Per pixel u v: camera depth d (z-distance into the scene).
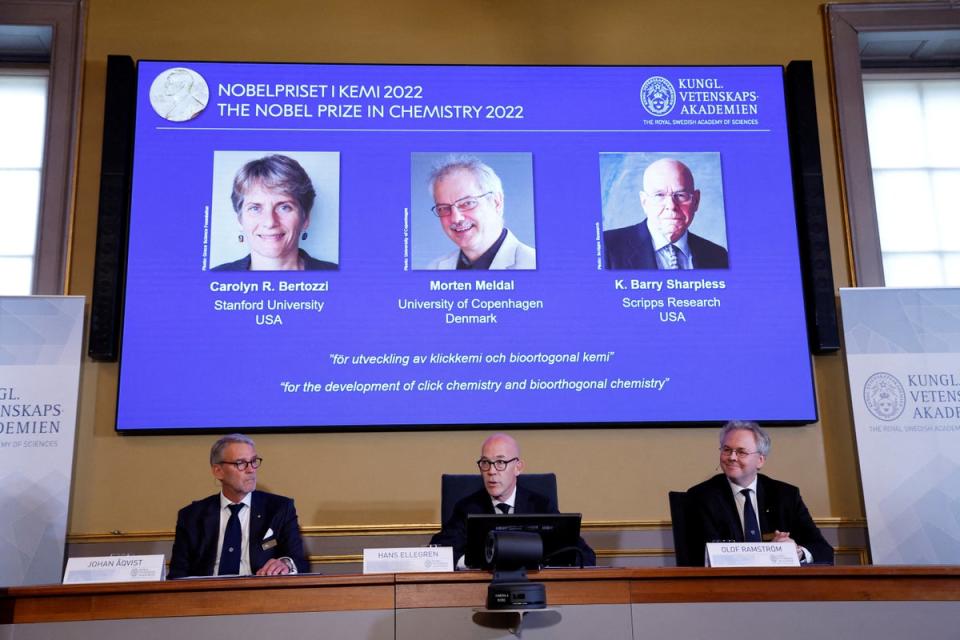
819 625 2.59
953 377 4.29
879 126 5.02
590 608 2.56
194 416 4.19
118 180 4.33
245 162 4.44
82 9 4.66
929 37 4.97
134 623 2.50
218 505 3.61
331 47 4.72
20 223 4.63
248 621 2.52
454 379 4.30
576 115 4.59
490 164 4.52
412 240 4.43
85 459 4.21
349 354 4.30
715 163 4.57
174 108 4.46
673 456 4.37
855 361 4.31
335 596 2.54
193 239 4.34
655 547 4.28
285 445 4.27
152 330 4.24
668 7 4.87
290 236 4.38
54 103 4.57
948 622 2.60
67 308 4.19
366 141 4.51
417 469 4.29
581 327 4.38
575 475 4.32
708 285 4.44
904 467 4.19
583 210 4.50
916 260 4.87
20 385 4.09
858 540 4.30
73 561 2.72
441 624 2.53
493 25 4.81
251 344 4.27
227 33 4.70
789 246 4.50
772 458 4.39
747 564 2.75
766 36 4.87
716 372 4.36
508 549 2.45
